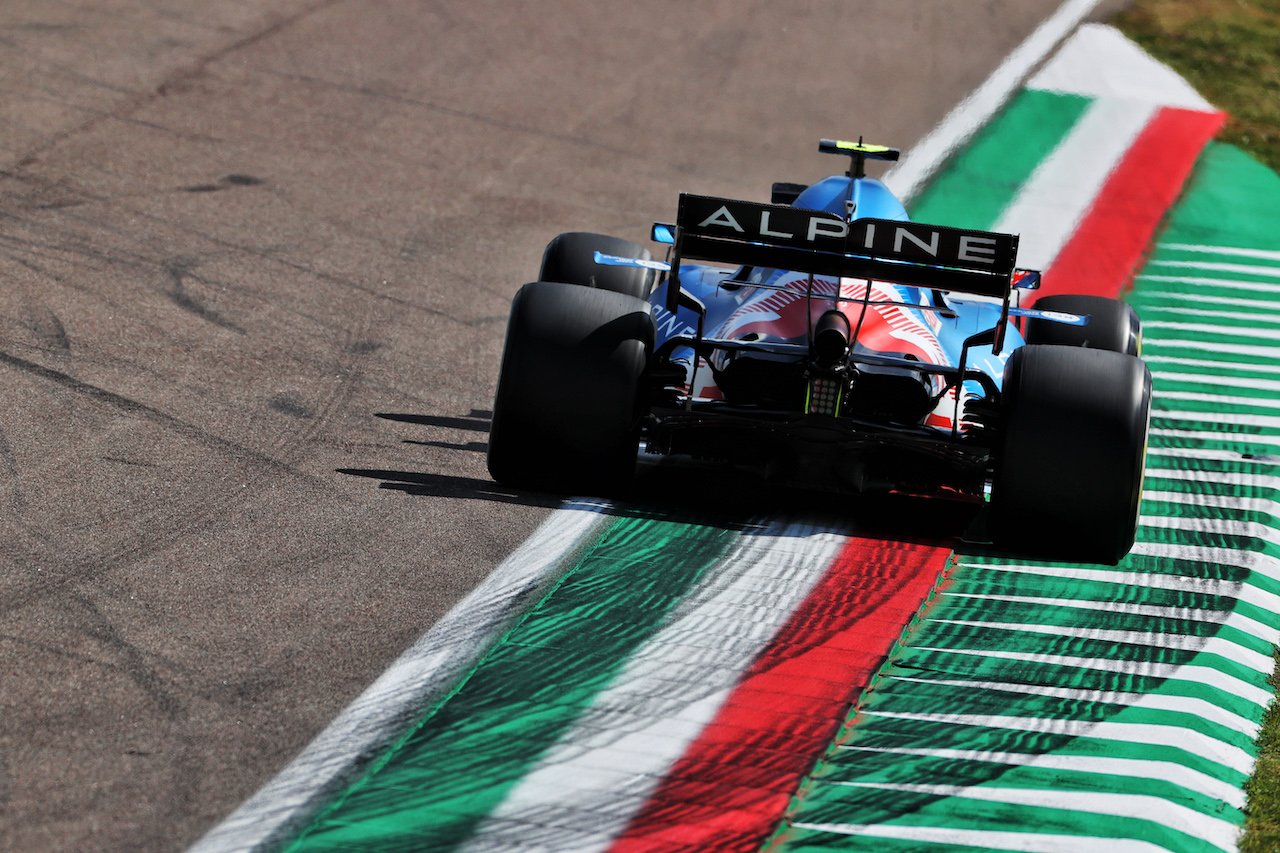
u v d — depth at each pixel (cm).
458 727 1623
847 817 1509
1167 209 5088
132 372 2861
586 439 2273
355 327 3366
